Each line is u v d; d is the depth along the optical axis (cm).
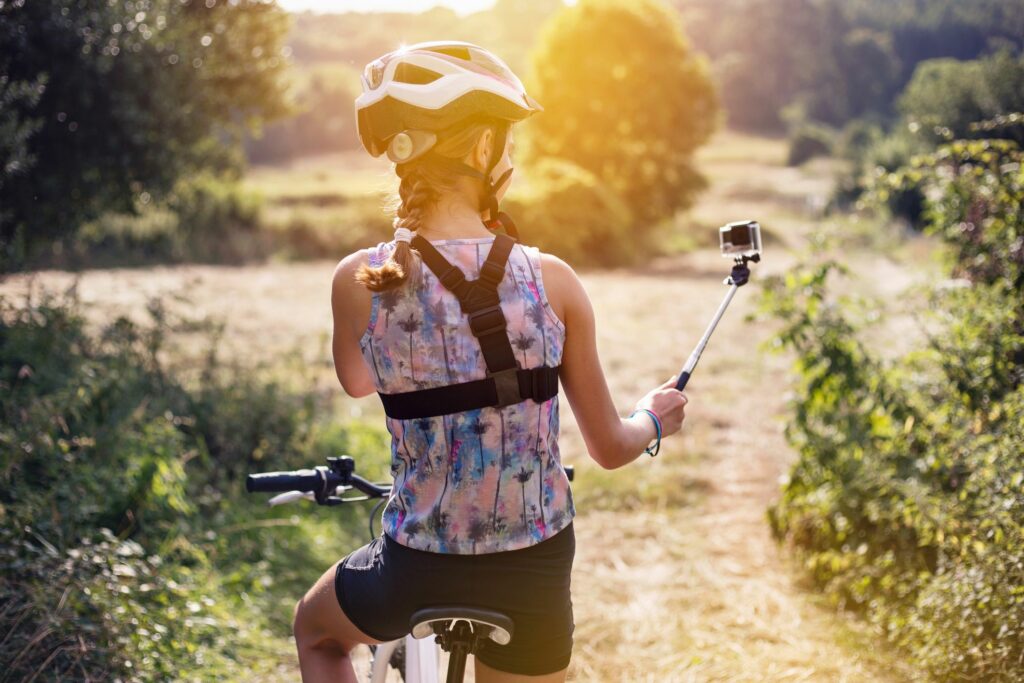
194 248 2295
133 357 654
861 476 450
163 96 817
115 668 355
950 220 485
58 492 420
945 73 2588
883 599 405
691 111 3459
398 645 262
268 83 1731
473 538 180
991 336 439
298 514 548
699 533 572
